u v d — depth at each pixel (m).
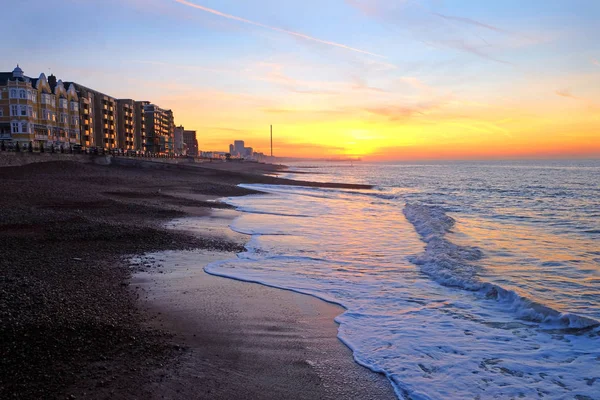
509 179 71.62
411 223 20.14
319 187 50.88
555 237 16.27
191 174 55.19
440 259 11.84
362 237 15.98
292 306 8.05
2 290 7.59
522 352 6.13
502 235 16.66
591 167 146.50
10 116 52.41
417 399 4.85
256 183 53.53
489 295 8.80
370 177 87.50
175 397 4.71
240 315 7.48
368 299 8.55
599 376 5.41
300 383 5.16
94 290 8.30
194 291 8.80
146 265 10.81
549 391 5.04
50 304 7.07
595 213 25.12
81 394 4.61
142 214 19.25
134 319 6.94
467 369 5.59
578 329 6.91
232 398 4.77
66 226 14.61
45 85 59.41
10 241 12.21
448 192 44.44
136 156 68.81
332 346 6.29
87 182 32.38
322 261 11.90
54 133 62.19
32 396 4.48
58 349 5.57
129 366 5.34
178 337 6.38
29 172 33.94
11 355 5.28
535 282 9.83
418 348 6.23
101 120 87.94
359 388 5.08
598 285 9.59
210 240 14.52
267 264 11.45
